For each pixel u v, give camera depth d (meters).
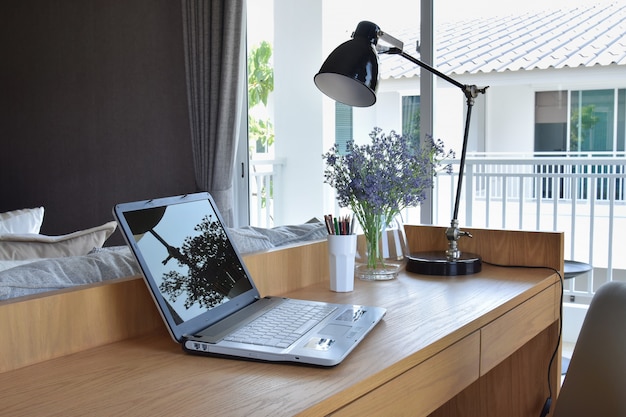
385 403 1.17
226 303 1.45
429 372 1.30
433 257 2.08
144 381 1.10
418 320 1.47
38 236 1.96
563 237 2.06
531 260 2.10
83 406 0.99
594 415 1.54
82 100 4.98
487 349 1.55
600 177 4.65
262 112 4.72
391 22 4.28
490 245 2.16
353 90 1.96
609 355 1.54
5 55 5.27
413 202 1.97
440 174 4.98
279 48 4.70
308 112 4.74
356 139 4.59
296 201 4.82
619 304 1.55
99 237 2.04
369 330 1.35
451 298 1.69
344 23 4.55
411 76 4.23
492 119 4.95
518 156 4.95
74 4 4.95
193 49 4.38
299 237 2.16
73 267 1.44
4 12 5.25
